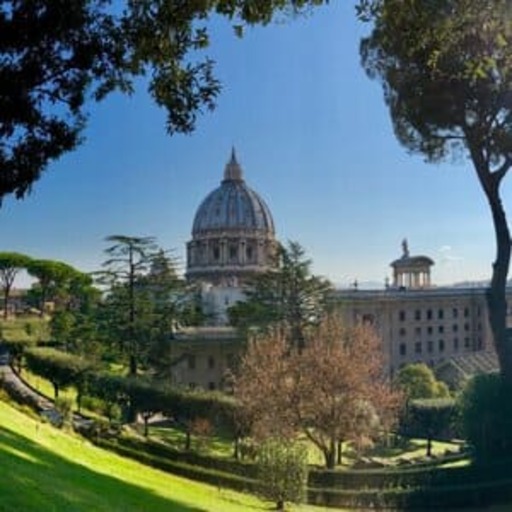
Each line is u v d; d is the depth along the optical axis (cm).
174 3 1184
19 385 7238
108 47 1202
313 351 5584
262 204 19712
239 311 9675
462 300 14912
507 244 3719
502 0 1184
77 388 6875
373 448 6194
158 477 3441
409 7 1223
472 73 1612
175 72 1225
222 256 18762
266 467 3444
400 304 14350
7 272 14525
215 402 5703
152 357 8419
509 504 3662
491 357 10256
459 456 5050
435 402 6694
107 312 8612
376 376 6400
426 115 3522
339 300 11456
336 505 3803
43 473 2194
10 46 1179
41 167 1320
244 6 1152
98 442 4828
